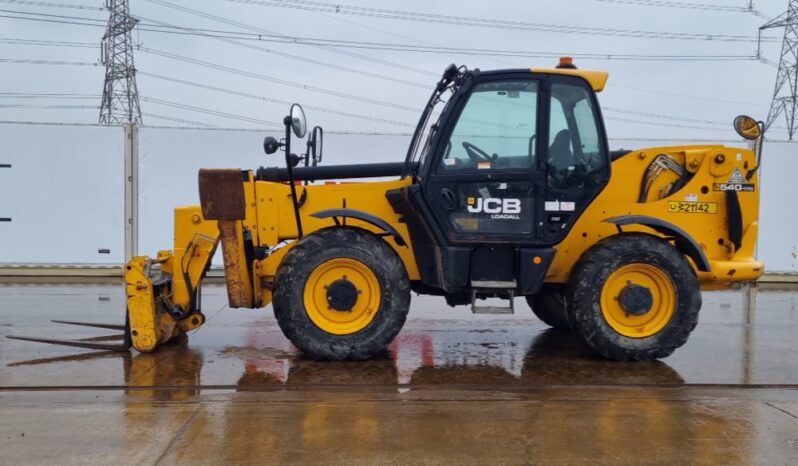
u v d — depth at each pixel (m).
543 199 5.13
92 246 10.31
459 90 5.14
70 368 4.91
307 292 5.04
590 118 5.20
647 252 5.07
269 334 6.20
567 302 5.23
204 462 3.25
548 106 5.13
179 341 5.88
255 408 4.04
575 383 4.64
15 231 10.18
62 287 9.49
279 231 5.56
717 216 5.54
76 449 3.40
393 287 5.05
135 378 4.66
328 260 5.02
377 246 5.09
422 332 6.46
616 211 5.47
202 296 8.84
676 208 5.49
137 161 10.31
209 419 3.84
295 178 5.91
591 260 5.10
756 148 10.42
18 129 10.10
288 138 5.14
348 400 4.22
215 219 5.07
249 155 10.47
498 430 3.70
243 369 4.92
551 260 5.12
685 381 4.70
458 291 5.15
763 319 7.53
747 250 5.56
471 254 5.15
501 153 5.14
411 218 5.34
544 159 5.12
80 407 4.05
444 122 5.14
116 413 3.94
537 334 6.38
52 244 10.24
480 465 3.23
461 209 5.14
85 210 10.27
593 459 3.32
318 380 4.66
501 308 5.12
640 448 3.46
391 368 5.00
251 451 3.38
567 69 5.29
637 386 4.60
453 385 4.58
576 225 5.45
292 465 3.22
